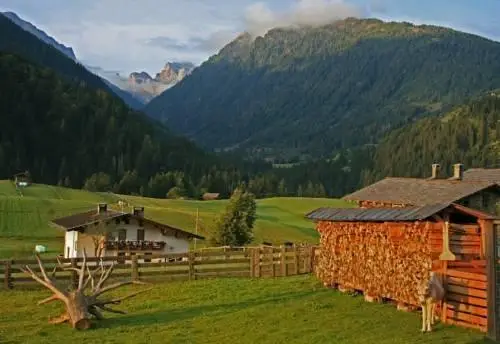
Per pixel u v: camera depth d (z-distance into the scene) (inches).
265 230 4384.8
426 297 824.9
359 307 1019.3
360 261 1116.5
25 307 1163.9
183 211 4886.8
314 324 905.5
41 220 4057.6
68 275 1403.8
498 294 792.3
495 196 1710.1
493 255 800.9
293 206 6205.7
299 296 1160.2
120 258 1434.5
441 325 856.3
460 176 1985.7
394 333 813.2
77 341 892.0
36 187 5772.6
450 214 973.8
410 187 1904.5
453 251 927.0
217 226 3216.0
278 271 1526.8
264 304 1097.4
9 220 3966.5
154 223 2723.9
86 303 1003.3
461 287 851.4
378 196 1929.1
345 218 1146.0
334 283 1217.4
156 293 1288.1
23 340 905.5
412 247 956.0
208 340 869.8
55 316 1075.9
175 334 915.4
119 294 1291.8
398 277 990.4
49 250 3184.1
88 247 2566.4
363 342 773.3
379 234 1055.0
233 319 988.6
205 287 1328.7
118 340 893.8
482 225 906.7
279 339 834.2
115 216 2674.7
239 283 1373.0
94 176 7839.6
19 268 1369.3
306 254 1562.5
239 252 1563.7
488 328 790.5
